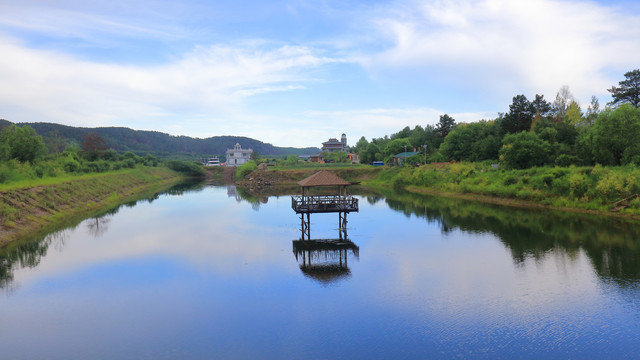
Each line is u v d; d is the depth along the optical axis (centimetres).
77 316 1906
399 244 3206
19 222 3712
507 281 2280
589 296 2031
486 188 5706
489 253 2878
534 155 5831
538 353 1528
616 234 3300
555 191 4791
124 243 3338
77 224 4253
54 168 6600
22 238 3469
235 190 8662
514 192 5216
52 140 14250
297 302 2034
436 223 4081
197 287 2267
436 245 3152
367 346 1596
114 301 2080
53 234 3706
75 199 5281
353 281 2328
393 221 4266
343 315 1877
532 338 1638
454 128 11219
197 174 14000
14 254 2983
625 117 5084
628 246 2934
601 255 2730
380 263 2680
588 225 3678
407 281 2316
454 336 1664
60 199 4919
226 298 2102
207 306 2005
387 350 1564
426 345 1598
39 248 3166
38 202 4419
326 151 16750
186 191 8362
